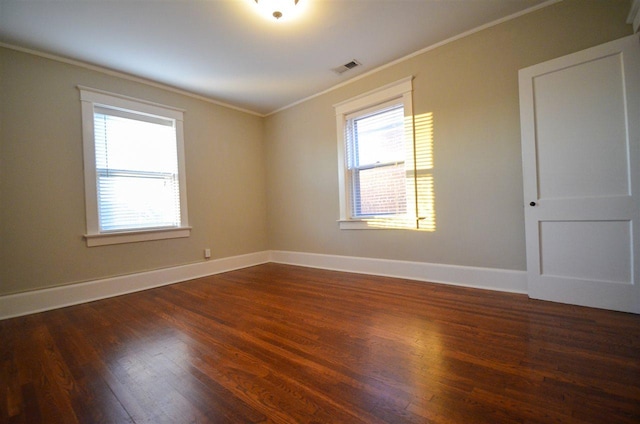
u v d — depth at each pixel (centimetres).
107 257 300
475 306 227
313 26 249
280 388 133
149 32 246
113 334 201
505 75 254
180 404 125
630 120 197
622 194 201
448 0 227
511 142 254
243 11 225
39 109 264
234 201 424
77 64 286
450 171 286
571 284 222
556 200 226
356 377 139
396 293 270
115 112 314
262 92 384
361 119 358
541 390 124
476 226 274
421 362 150
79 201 284
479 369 141
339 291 285
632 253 200
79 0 204
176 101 363
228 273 390
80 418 118
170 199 357
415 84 304
